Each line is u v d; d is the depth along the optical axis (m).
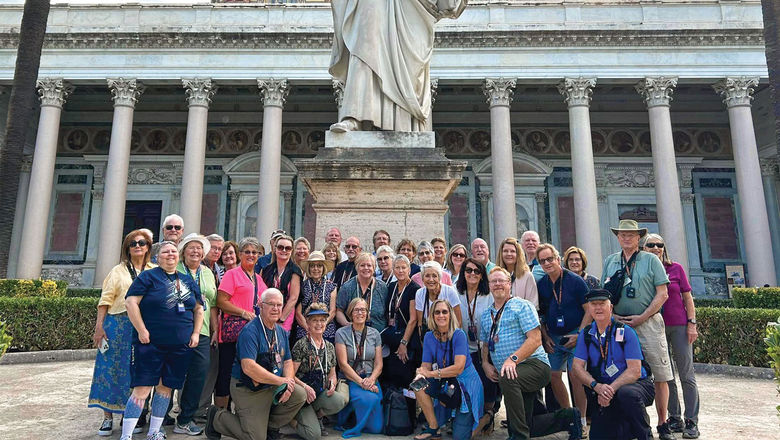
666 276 5.31
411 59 6.96
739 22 27.09
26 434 5.09
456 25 27.72
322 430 5.01
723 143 32.34
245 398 4.63
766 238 25.20
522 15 28.05
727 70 27.11
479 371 5.36
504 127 26.84
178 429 5.09
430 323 4.90
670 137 26.50
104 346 5.24
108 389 5.11
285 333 4.91
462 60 27.67
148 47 27.84
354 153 6.35
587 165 26.17
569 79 27.20
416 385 4.60
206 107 27.58
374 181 6.23
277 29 27.81
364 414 4.94
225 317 5.63
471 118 32.91
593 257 25.05
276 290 4.82
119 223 25.92
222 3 28.88
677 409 5.34
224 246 6.50
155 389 4.77
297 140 32.62
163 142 32.44
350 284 5.77
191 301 4.88
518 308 5.02
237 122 32.88
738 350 10.74
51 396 7.23
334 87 27.70
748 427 5.48
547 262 5.66
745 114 26.61
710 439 4.96
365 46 6.73
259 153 32.09
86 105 32.69
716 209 31.53
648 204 31.78
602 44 27.62
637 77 27.31
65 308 12.38
